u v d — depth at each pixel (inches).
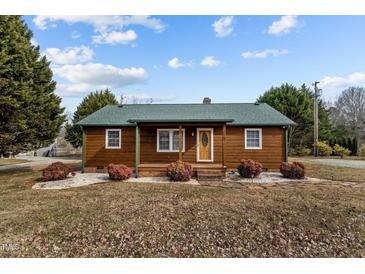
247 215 209.5
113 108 588.4
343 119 1638.8
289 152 1071.6
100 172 494.3
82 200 258.4
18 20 525.3
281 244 162.9
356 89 1621.6
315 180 388.8
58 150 1290.6
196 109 555.8
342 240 169.3
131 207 230.8
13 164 731.4
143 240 163.2
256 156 479.5
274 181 380.2
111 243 158.9
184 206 233.5
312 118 1075.3
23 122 470.6
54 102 595.5
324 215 211.2
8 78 455.5
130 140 496.1
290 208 228.4
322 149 979.9
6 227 181.5
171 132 494.0
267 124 466.9
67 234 170.1
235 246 158.9
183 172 384.5
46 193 296.7
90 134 499.8
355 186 335.9
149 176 435.5
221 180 390.3
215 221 195.8
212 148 487.8
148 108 575.8
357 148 1050.7
